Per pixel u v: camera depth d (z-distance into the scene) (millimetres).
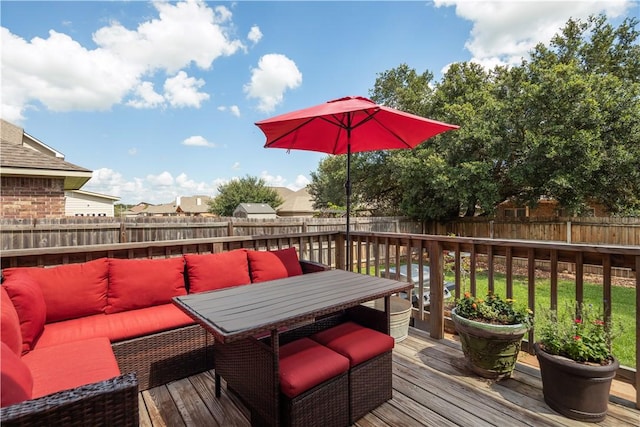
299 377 1515
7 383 996
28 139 12188
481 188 9461
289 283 2209
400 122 2766
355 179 13078
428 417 1802
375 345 1862
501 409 1871
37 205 6457
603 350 1799
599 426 1713
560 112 8266
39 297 1964
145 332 2115
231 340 1288
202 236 6918
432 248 2914
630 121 7707
